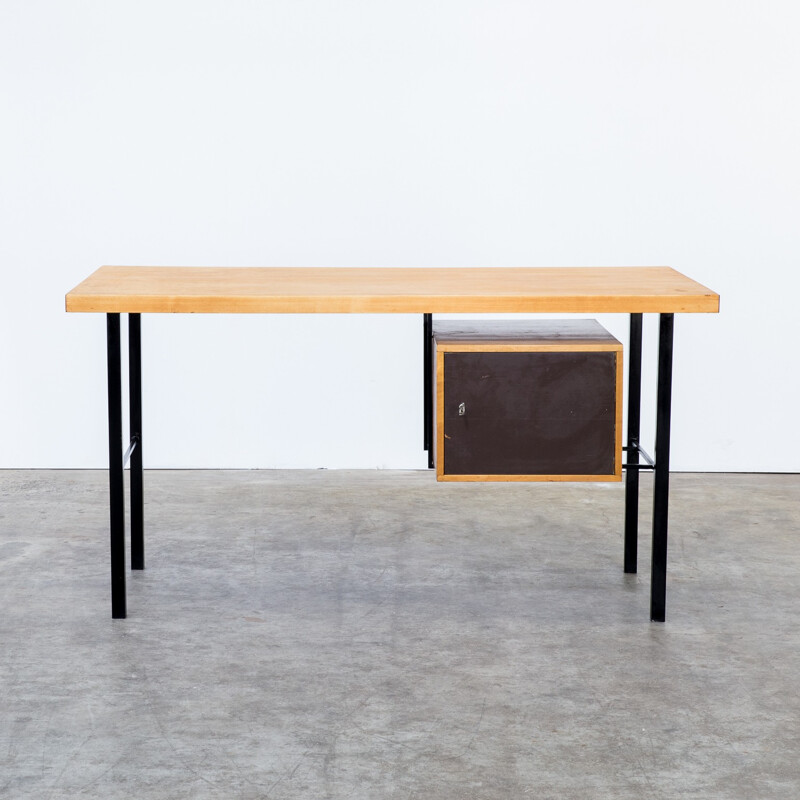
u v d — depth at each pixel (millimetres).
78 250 4449
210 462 4617
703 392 4555
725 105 4355
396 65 4359
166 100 4367
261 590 3113
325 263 4488
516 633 2814
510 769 2143
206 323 4508
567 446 2836
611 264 4473
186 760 2168
